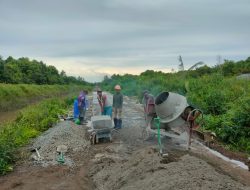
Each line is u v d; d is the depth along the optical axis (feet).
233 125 47.60
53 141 47.52
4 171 36.88
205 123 52.95
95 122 45.91
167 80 108.68
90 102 112.98
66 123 59.82
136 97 122.42
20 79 195.52
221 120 51.16
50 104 97.35
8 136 46.37
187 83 80.79
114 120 55.62
